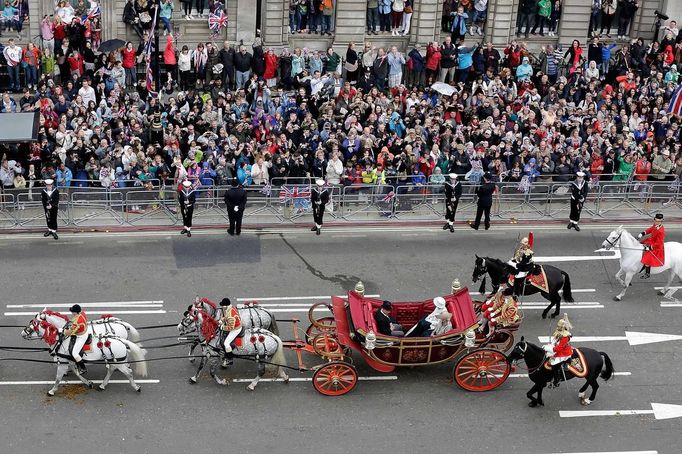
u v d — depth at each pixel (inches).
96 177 3836.1
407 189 3934.5
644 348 3019.2
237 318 2667.3
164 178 3784.5
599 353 2674.7
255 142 4106.8
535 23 5162.4
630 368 2915.8
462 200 3909.9
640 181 4015.8
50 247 3513.8
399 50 5093.5
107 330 2682.1
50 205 3513.8
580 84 4820.4
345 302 2849.4
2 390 2706.7
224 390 2748.5
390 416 2662.4
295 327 2871.6
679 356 2984.7
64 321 2682.1
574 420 2679.6
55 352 2632.9
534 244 3710.6
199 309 2706.7
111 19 4633.4
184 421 2610.7
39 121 3875.5
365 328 2694.4
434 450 2534.5
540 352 2647.6
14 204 3654.0
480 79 4763.8
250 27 4877.0
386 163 4025.6
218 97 4384.8
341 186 3821.4
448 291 3316.9
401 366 2837.1
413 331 2736.2
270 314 2795.3
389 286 3334.2
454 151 4092.0
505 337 2866.6
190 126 4040.4
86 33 4507.9
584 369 2630.4
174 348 2933.1
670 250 3230.8
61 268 3356.3
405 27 5068.9
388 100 4525.1
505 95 4613.7
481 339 2746.1
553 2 5123.0
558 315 3179.1
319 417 2645.2
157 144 4010.8
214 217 3789.4
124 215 3730.3
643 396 2785.4
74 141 3895.2
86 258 3440.0
